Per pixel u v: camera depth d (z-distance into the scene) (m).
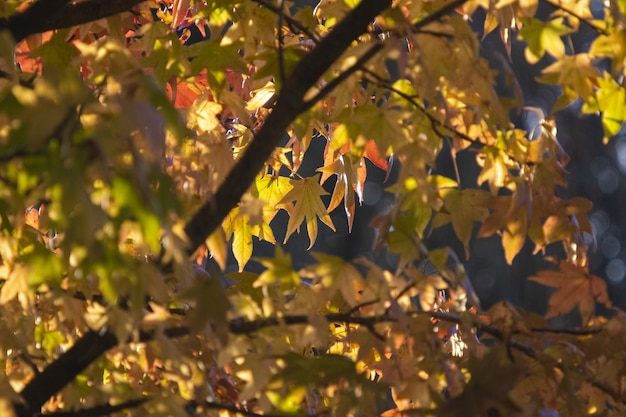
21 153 4.95
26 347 5.57
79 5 5.62
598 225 17.66
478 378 5.36
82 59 5.46
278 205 5.95
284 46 5.73
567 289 5.57
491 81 5.50
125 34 5.91
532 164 5.64
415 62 5.45
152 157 5.22
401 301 5.57
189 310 5.60
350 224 5.90
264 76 5.66
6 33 5.34
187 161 5.60
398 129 5.53
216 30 5.70
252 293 5.71
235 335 5.46
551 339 5.55
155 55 5.68
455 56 5.50
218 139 5.65
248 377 5.50
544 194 5.63
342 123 5.63
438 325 5.61
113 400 5.58
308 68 5.46
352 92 5.63
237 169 5.46
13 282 5.43
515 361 5.51
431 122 5.62
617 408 5.56
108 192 5.22
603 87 5.64
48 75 5.02
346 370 5.42
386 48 5.41
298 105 5.46
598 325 5.56
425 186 5.51
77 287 5.53
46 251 5.41
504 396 5.35
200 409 5.50
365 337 5.48
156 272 5.34
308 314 5.44
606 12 5.62
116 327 5.41
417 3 5.72
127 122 4.96
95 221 4.93
